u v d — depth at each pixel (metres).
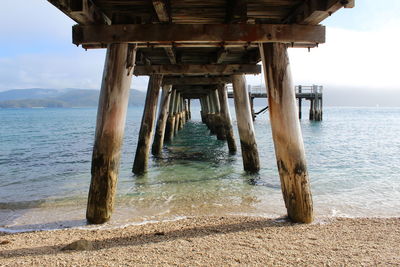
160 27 4.41
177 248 3.83
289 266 3.32
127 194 6.83
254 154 8.83
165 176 8.52
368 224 4.80
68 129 30.62
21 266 3.33
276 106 4.52
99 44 4.93
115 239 4.24
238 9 4.18
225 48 6.36
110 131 4.70
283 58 4.52
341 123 36.25
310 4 4.15
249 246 3.88
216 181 7.91
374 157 11.98
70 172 9.81
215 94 16.89
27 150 15.27
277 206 5.91
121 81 4.62
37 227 4.99
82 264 3.38
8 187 7.86
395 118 52.03
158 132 11.89
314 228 4.55
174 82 10.80
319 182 7.94
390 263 3.38
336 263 3.38
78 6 3.88
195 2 4.52
